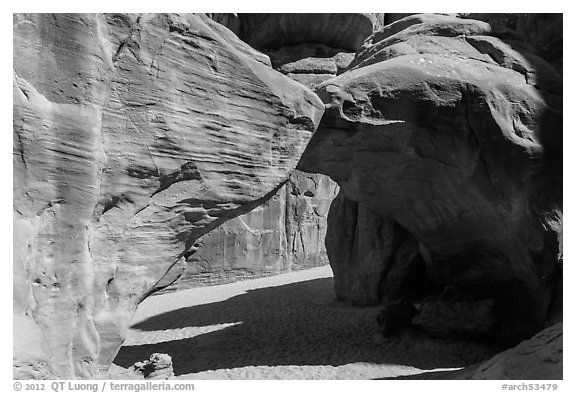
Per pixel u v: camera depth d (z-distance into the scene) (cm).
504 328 805
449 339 820
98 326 477
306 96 668
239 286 1512
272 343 876
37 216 428
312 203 1856
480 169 725
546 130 722
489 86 717
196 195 564
